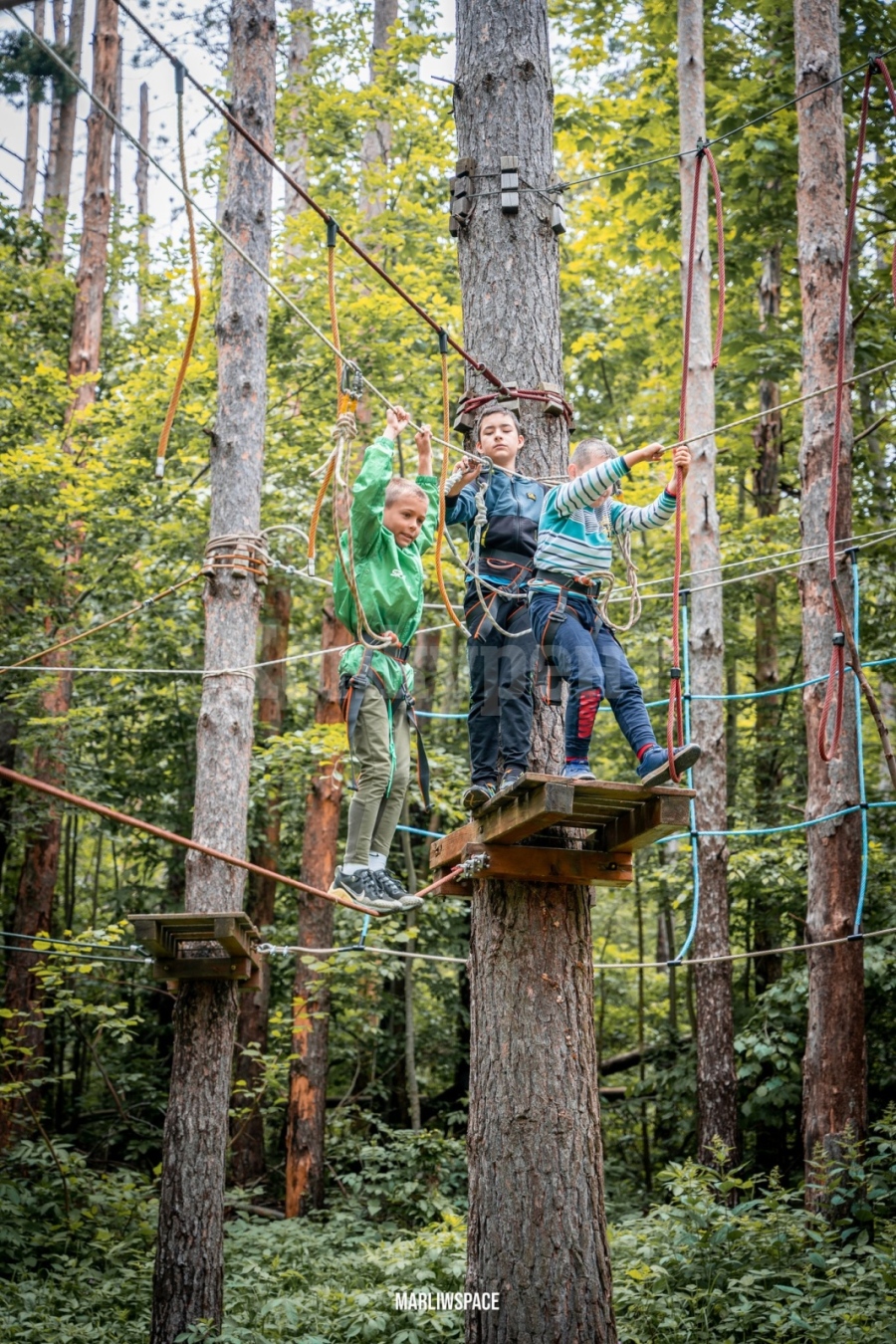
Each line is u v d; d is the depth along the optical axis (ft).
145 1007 57.41
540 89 20.25
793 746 48.29
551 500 15.74
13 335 51.67
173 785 52.54
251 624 30.04
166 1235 26.48
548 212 19.72
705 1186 30.96
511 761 15.76
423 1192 41.88
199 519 49.08
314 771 44.91
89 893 64.69
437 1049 54.90
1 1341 27.48
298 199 57.82
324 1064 45.50
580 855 16.48
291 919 53.47
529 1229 16.21
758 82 43.86
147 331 59.21
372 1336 27.04
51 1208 36.91
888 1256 26.17
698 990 39.29
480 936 17.42
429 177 53.16
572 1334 15.85
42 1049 46.62
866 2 41.19
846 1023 31.48
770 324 48.57
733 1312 25.31
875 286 45.01
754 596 51.42
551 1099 16.57
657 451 14.69
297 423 49.39
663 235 47.67
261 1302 30.04
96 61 53.47
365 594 16.85
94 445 49.47
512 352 19.06
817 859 32.48
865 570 40.34
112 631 48.37
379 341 47.11
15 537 44.14
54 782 46.73
